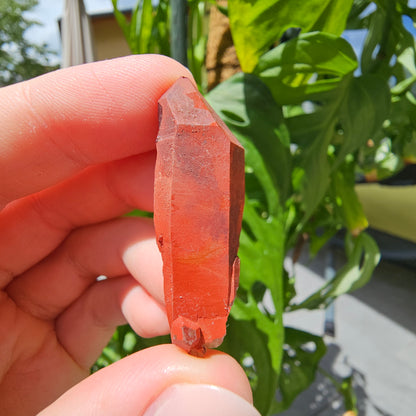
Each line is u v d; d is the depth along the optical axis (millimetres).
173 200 63
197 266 64
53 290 109
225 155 64
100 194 103
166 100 68
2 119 77
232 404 62
